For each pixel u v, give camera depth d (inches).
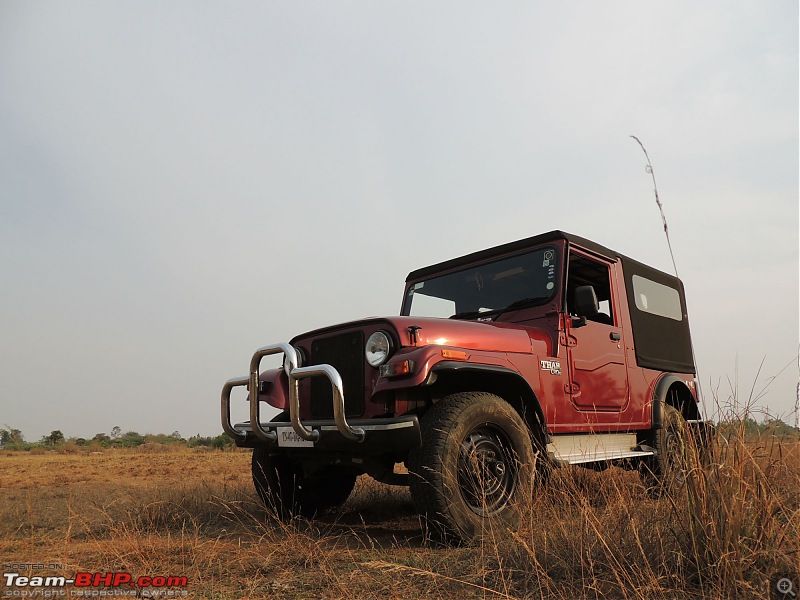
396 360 138.6
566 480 142.8
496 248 203.2
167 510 193.0
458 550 126.3
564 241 187.5
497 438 149.6
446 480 133.1
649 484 150.6
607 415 192.5
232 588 107.3
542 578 98.6
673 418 125.0
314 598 100.7
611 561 98.7
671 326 246.5
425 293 222.2
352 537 158.2
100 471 413.4
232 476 331.9
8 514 201.3
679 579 93.0
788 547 91.7
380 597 99.0
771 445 105.6
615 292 212.1
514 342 165.2
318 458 169.3
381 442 134.1
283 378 172.1
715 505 96.7
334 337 162.1
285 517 186.1
